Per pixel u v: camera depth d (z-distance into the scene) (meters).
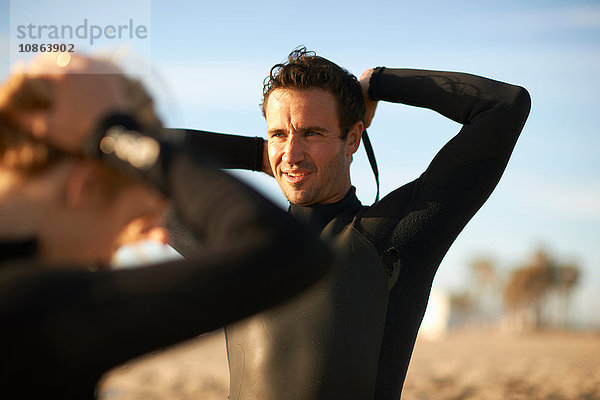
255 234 0.78
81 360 0.78
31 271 0.81
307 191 1.84
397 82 2.14
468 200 1.85
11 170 0.87
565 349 28.53
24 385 0.77
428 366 16.02
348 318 1.70
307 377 1.66
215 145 2.15
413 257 1.81
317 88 1.82
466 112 2.01
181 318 0.76
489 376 12.81
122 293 0.78
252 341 1.75
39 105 0.85
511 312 67.44
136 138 0.83
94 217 0.89
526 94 2.00
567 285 66.38
